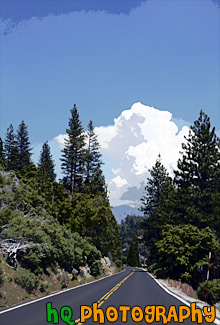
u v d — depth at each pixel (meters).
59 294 20.80
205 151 57.78
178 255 40.94
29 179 52.50
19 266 22.45
